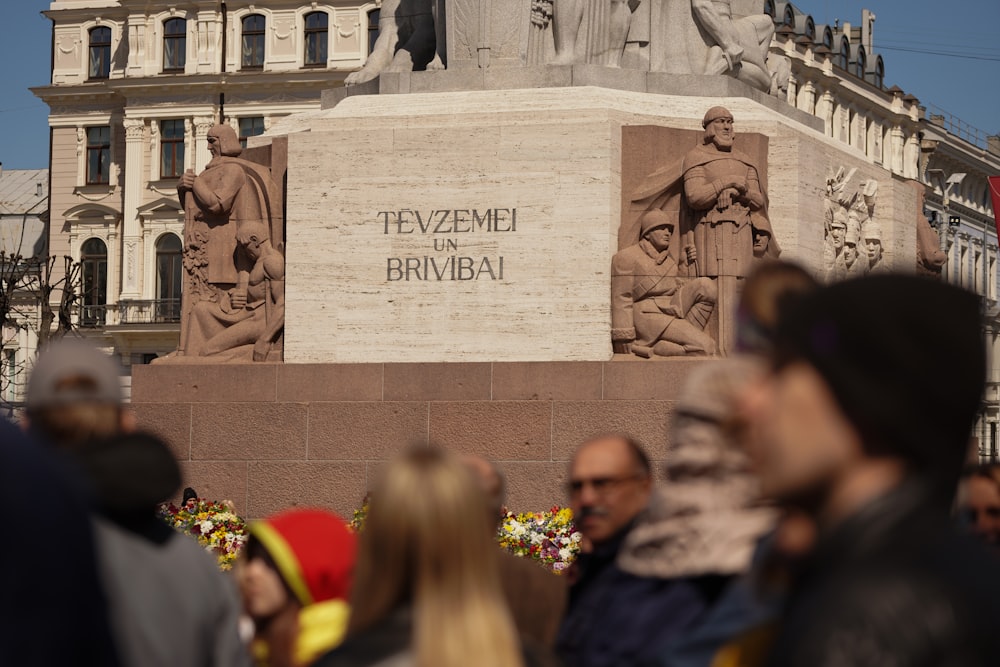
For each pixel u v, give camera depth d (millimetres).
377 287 16484
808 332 2920
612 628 5117
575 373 15523
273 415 16250
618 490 6090
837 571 2752
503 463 15484
